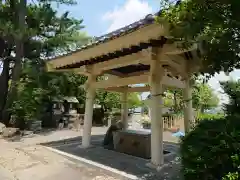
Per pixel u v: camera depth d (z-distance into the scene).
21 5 12.00
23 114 11.34
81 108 16.00
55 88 13.27
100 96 15.54
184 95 5.61
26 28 11.52
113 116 14.10
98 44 4.66
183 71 5.23
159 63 4.78
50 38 13.39
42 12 12.56
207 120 2.70
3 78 13.80
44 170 4.59
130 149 6.07
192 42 2.37
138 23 3.69
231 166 2.13
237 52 2.14
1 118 12.35
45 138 8.89
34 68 12.46
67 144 7.30
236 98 2.74
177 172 4.27
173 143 7.74
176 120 11.91
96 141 8.00
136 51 5.07
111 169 4.56
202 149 2.37
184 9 2.14
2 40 13.57
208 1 2.01
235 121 2.39
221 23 1.97
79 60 5.54
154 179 3.97
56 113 14.02
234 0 1.87
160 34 3.46
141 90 7.98
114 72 7.35
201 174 2.34
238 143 2.12
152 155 4.78
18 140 8.31
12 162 5.11
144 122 14.56
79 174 4.35
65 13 13.76
